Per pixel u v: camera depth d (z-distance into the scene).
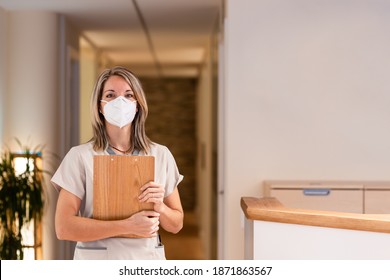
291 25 4.54
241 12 4.54
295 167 4.53
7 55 5.68
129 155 2.30
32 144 5.69
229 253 4.53
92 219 2.20
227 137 4.54
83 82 8.66
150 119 13.75
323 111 4.54
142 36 7.50
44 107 5.73
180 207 2.47
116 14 6.02
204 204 8.98
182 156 13.77
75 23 6.53
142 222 2.16
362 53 4.52
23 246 5.07
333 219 2.34
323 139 4.54
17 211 4.93
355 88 4.53
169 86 13.77
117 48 8.67
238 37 4.54
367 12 4.53
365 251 2.33
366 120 4.53
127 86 2.33
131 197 2.22
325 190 4.21
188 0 5.34
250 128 4.54
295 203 4.21
